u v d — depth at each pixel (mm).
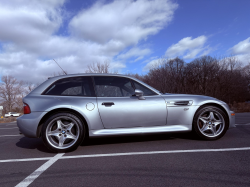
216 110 3658
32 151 3473
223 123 3662
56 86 3523
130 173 2223
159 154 2900
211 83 29781
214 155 2750
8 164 2750
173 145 3395
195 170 2232
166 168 2328
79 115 3334
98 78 3672
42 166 2596
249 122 6539
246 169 2209
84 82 3600
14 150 3607
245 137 3852
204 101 3676
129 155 2914
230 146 3193
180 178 2039
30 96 3396
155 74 25062
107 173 2252
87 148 3453
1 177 2256
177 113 3582
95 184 1975
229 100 32344
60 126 3258
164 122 3557
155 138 4020
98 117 3361
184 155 2803
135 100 3508
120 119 3416
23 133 3277
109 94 3533
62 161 2773
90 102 3377
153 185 1901
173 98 3641
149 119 3496
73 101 3344
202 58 34812
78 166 2531
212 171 2184
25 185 2008
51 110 3266
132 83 3725
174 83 25172
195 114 3650
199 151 2973
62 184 2004
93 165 2543
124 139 4043
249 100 41125
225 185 1847
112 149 3307
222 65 32844
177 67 30984
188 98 3689
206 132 3736
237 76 35500
